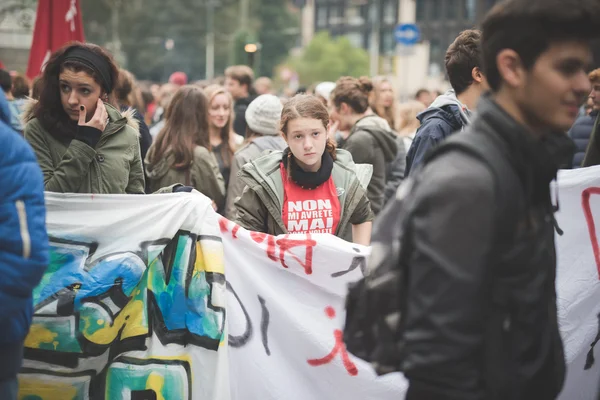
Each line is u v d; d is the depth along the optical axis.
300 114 4.71
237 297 4.60
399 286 2.68
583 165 6.21
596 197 5.06
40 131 4.73
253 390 4.59
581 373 5.02
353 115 8.09
